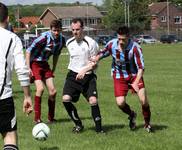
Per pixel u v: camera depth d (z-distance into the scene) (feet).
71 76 39.32
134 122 40.37
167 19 459.73
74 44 39.01
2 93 23.91
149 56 171.32
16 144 24.59
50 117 44.88
